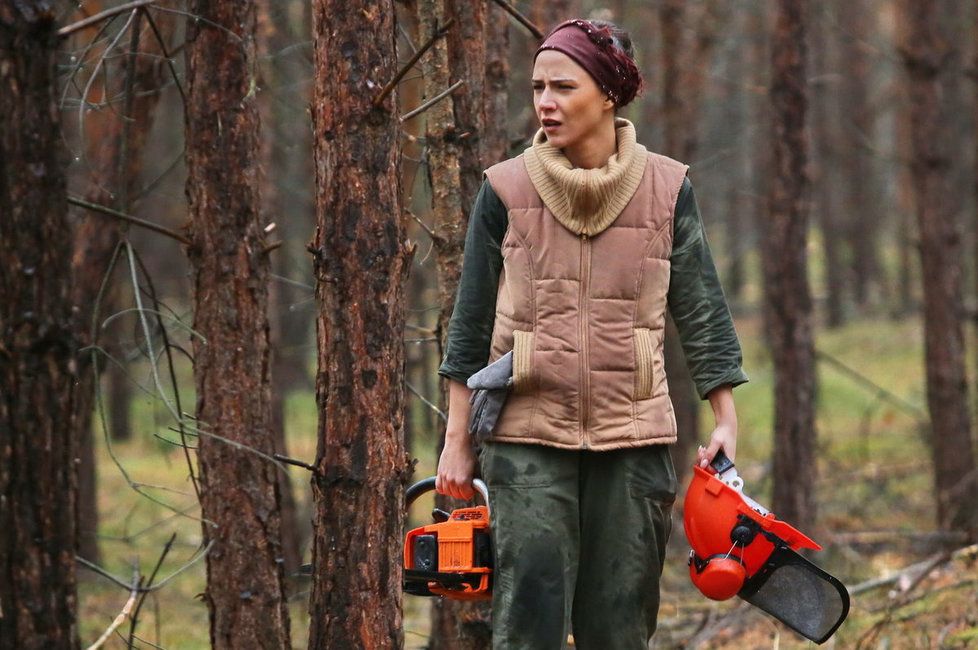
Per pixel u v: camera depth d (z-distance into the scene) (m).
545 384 6.13
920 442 25.41
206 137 7.88
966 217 40.03
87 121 13.30
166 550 7.88
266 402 8.21
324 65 6.21
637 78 6.28
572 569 6.21
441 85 8.18
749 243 56.50
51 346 5.03
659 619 13.16
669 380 19.83
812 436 15.68
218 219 7.96
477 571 6.36
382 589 6.26
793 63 15.44
